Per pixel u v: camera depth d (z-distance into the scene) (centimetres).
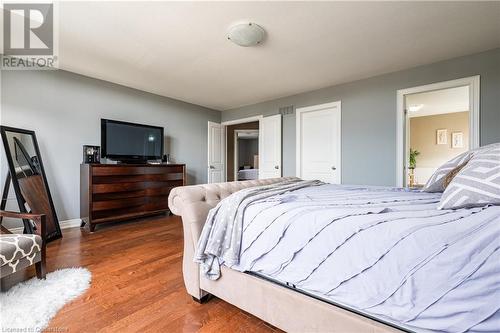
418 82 314
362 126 362
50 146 313
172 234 297
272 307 112
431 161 639
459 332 69
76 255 227
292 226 106
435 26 224
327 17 209
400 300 78
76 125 336
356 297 87
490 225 74
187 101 484
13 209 277
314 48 264
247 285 121
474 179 98
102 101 362
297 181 238
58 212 321
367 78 356
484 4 193
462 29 229
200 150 515
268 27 224
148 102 422
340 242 92
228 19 211
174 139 466
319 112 414
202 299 147
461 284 70
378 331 83
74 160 335
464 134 599
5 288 161
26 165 273
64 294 153
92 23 217
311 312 100
